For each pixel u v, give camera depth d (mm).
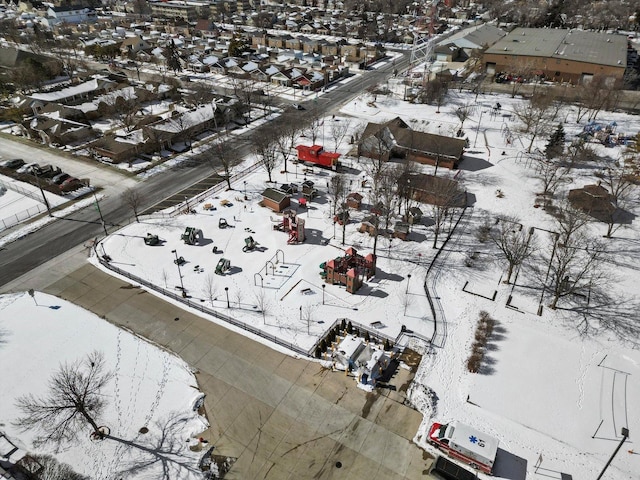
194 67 151750
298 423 41531
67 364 46844
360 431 40906
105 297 55969
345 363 46500
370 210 73375
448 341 50188
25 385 44750
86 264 61781
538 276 59719
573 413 42844
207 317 53094
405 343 49750
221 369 46750
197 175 85438
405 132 91062
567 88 128000
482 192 79562
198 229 68875
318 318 53000
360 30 196250
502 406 43281
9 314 53188
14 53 140375
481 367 47188
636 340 50438
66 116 105812
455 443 37875
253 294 56438
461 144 87062
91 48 161375
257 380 45594
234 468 37938
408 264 61906
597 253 63188
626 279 58969
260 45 183750
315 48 174500
